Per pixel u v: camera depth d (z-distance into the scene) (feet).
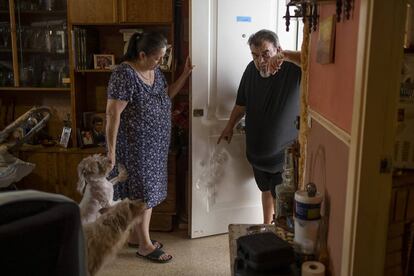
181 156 11.12
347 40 4.06
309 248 4.64
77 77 10.60
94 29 10.97
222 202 10.28
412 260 4.29
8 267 1.69
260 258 4.22
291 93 8.55
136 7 9.93
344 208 4.08
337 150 4.41
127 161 8.34
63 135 10.63
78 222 1.97
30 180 10.46
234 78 9.87
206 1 9.30
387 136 3.47
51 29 10.62
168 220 10.50
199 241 10.07
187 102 11.15
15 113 11.60
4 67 10.82
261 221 10.71
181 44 10.98
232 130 9.87
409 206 4.17
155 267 8.77
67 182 10.44
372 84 3.36
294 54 7.84
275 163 8.98
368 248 3.67
